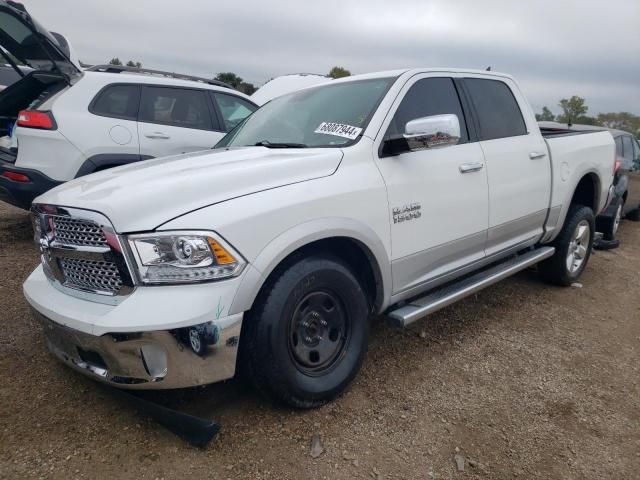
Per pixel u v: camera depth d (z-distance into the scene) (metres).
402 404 2.91
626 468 2.51
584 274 5.71
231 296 2.29
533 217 4.25
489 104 4.02
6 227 6.07
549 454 2.58
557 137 4.65
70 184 2.84
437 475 2.39
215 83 6.90
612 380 3.35
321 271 2.64
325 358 2.79
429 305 3.23
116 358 2.28
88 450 2.41
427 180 3.24
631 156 9.00
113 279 2.37
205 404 2.79
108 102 5.48
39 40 4.74
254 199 2.46
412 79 3.46
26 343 3.37
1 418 2.61
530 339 3.86
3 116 5.59
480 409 2.91
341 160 2.89
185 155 3.31
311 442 2.54
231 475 2.30
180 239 2.25
